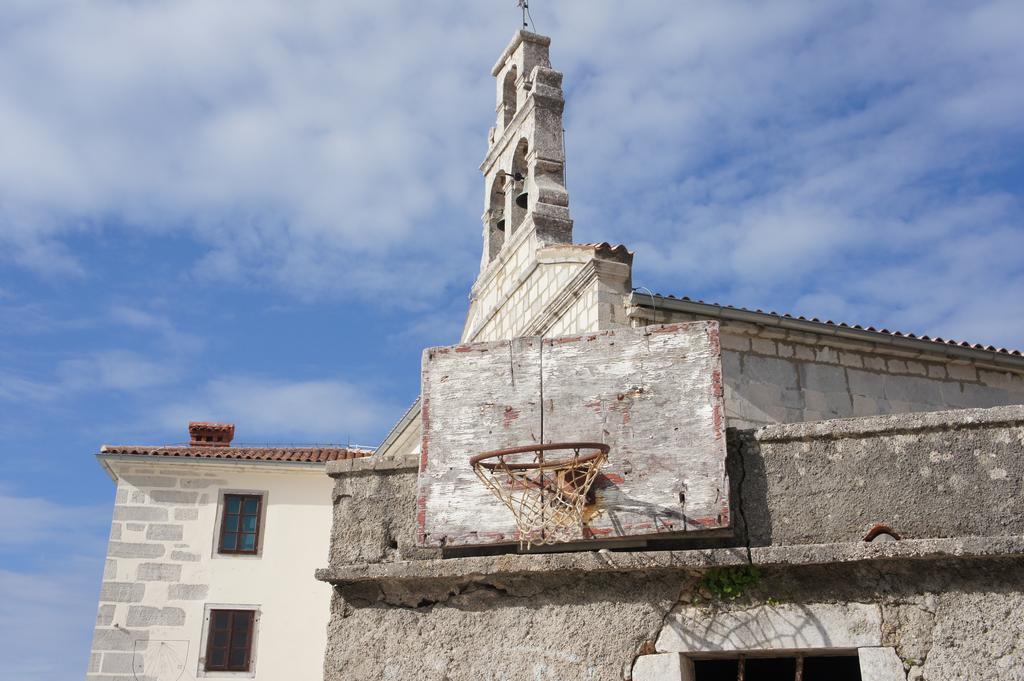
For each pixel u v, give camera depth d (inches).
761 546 301.3
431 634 315.9
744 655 294.4
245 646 850.8
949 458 297.6
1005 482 291.3
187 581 857.5
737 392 546.6
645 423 317.1
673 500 305.9
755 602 293.0
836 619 285.9
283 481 899.4
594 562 300.5
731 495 307.7
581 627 302.0
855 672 323.0
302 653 850.8
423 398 338.0
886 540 284.2
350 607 326.6
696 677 321.7
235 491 888.9
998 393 610.2
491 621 311.3
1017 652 271.3
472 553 322.0
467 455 327.3
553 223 706.2
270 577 869.8
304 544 880.9
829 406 564.4
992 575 279.7
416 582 323.0
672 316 558.6
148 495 876.6
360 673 317.1
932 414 301.9
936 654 276.7
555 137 746.8
